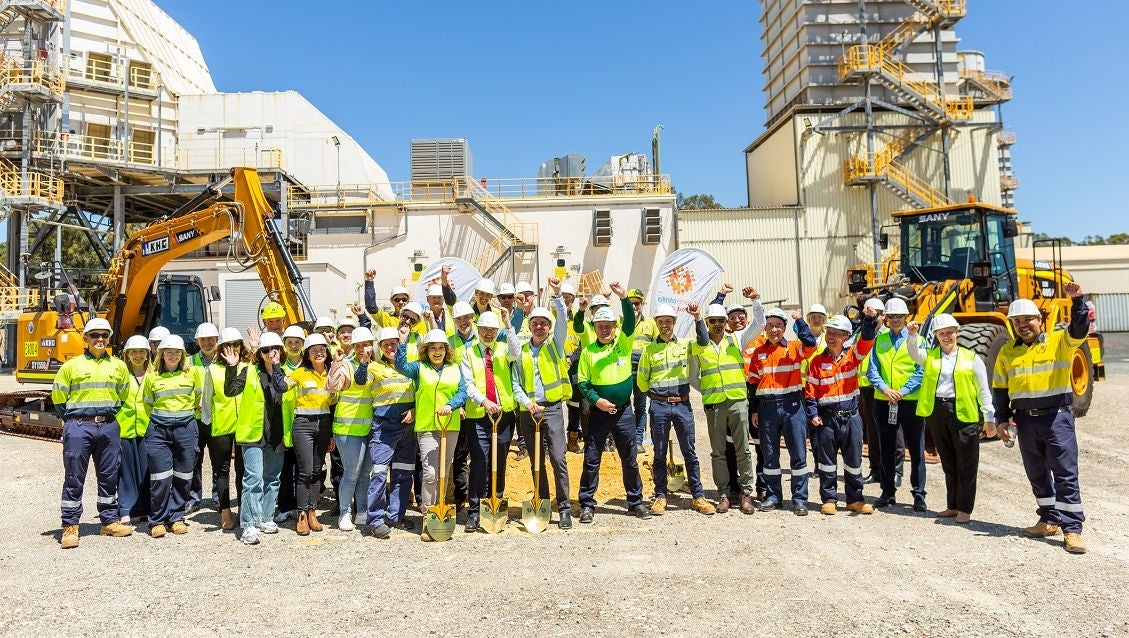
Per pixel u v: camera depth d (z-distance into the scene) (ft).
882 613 14.35
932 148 96.02
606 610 14.69
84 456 20.62
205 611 15.03
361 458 21.77
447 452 21.52
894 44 101.96
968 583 16.06
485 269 84.74
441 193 88.69
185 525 21.52
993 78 115.34
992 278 37.22
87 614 14.94
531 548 19.42
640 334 26.78
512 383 22.09
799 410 22.94
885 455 23.47
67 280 39.45
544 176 96.68
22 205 84.33
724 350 23.24
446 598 15.56
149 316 38.93
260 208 32.22
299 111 102.83
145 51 100.27
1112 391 49.42
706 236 93.76
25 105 87.61
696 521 22.06
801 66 110.52
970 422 20.89
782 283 93.71
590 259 85.40
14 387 67.46
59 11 89.92
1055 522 19.31
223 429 21.50
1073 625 13.66
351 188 95.86
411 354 22.61
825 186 96.07
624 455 22.81
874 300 23.53
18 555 19.38
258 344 22.53
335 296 75.25
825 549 18.80
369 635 13.64
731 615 14.33
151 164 93.86
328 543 20.20
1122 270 125.49
